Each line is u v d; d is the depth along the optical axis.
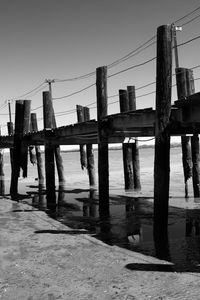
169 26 10.05
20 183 26.25
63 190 21.48
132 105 18.19
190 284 7.04
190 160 16.47
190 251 9.14
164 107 10.16
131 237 10.62
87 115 22.17
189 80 14.64
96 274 7.71
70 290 7.00
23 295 6.88
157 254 8.95
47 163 17.59
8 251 9.43
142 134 15.69
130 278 7.44
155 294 6.67
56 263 8.46
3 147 26.03
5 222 12.84
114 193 19.11
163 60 10.06
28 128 20.19
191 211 13.93
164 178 10.32
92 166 22.73
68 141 18.66
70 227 11.98
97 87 13.63
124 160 19.89
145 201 16.59
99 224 12.41
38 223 12.62
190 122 10.38
